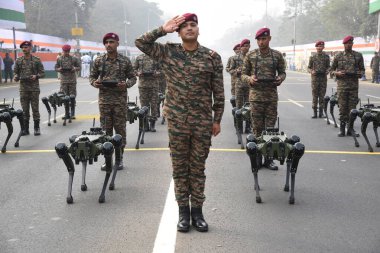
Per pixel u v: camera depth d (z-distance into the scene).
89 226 4.82
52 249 4.27
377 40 31.19
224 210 5.30
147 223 4.88
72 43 56.97
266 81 7.02
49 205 5.51
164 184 6.35
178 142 4.54
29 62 10.27
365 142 9.51
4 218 5.08
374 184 6.39
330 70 10.20
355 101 9.98
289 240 4.45
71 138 5.91
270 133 6.03
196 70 4.42
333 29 69.81
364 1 52.84
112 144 5.59
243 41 11.24
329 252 4.19
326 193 5.97
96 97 20.17
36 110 10.46
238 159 7.90
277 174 6.89
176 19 4.32
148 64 10.71
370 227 4.79
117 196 5.82
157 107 11.98
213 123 4.64
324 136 10.25
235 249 4.24
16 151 8.69
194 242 4.39
